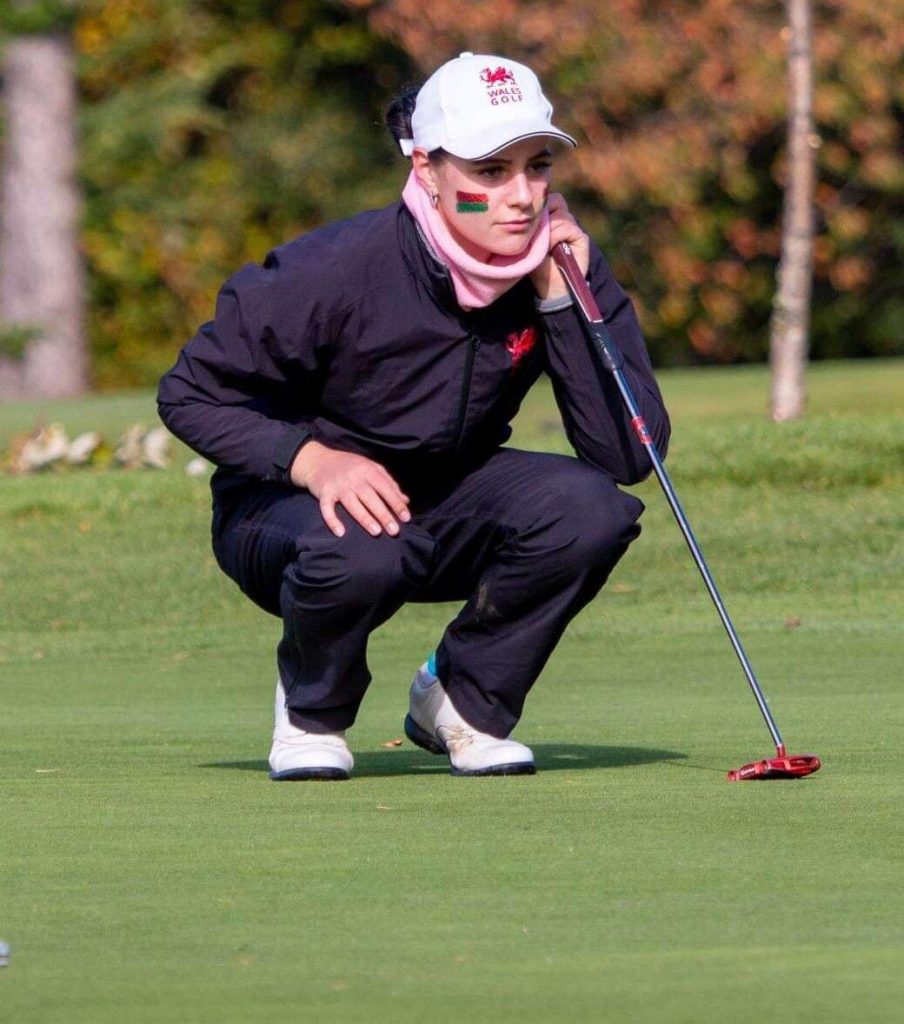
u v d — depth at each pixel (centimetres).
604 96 8494
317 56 10825
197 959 904
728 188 9131
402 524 1455
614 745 1708
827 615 2888
